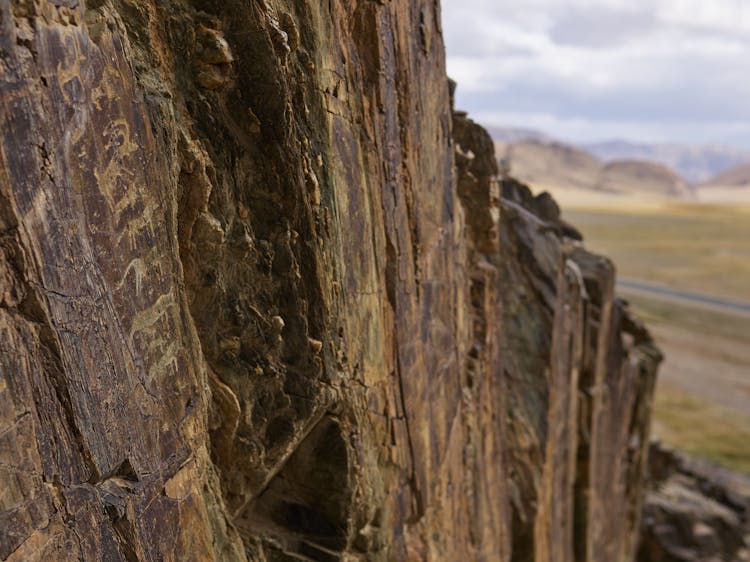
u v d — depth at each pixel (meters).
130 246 6.17
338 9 8.63
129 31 6.44
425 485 12.12
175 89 7.03
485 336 15.77
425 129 11.38
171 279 6.84
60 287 5.41
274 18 7.50
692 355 75.06
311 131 8.20
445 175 12.59
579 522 24.12
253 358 8.23
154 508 6.72
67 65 5.30
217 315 7.82
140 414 6.46
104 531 6.07
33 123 5.05
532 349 18.50
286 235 8.10
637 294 103.56
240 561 8.44
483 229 16.23
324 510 9.66
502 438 17.47
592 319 23.41
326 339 8.72
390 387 10.71
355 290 9.43
